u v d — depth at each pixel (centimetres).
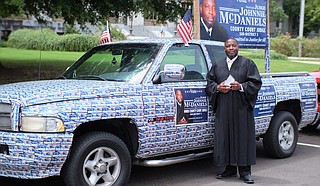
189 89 611
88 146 521
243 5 1129
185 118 602
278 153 761
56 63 2205
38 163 487
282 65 2664
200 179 648
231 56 618
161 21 1808
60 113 494
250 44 1160
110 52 656
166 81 595
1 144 496
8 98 505
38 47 3347
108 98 534
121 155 550
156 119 570
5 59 2366
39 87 542
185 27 652
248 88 606
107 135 539
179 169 703
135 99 554
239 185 621
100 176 537
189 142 615
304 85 795
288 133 778
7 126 498
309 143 917
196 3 1023
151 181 635
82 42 3259
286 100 752
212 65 646
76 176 515
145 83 573
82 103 513
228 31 1092
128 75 591
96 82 573
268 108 716
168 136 586
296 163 746
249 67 615
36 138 484
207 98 629
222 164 616
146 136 564
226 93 612
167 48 618
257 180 647
